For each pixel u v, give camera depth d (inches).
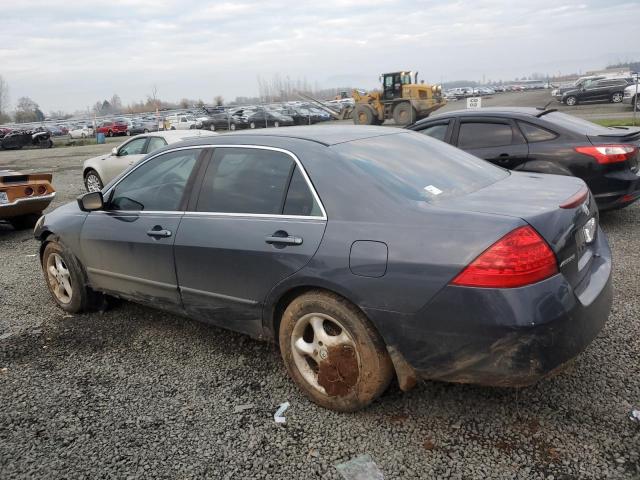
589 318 104.3
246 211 132.0
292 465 104.9
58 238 183.5
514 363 96.5
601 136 241.4
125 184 166.7
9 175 327.6
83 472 106.0
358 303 108.6
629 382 123.8
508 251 95.8
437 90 1199.6
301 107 1883.6
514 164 257.8
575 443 105.0
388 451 106.7
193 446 112.3
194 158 148.9
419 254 102.0
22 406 131.1
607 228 256.4
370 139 137.9
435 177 126.0
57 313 191.9
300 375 124.1
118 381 140.9
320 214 117.7
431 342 102.5
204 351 155.2
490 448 105.4
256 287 127.0
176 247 143.1
